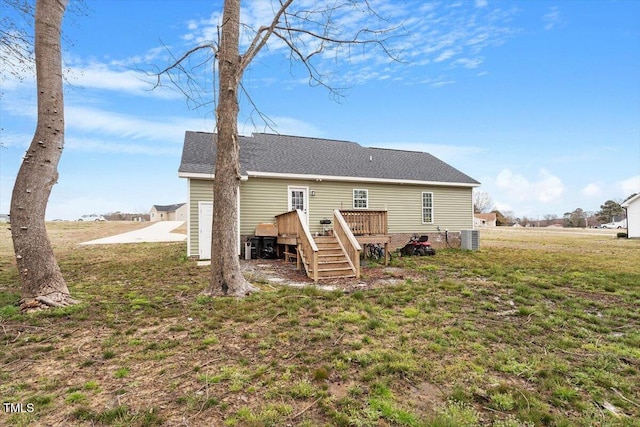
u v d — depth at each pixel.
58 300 5.30
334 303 5.75
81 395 2.85
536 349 4.00
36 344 3.93
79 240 20.78
